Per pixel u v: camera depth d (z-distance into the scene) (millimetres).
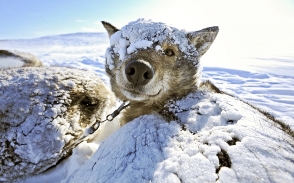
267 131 173
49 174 268
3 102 266
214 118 197
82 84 309
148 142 191
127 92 257
